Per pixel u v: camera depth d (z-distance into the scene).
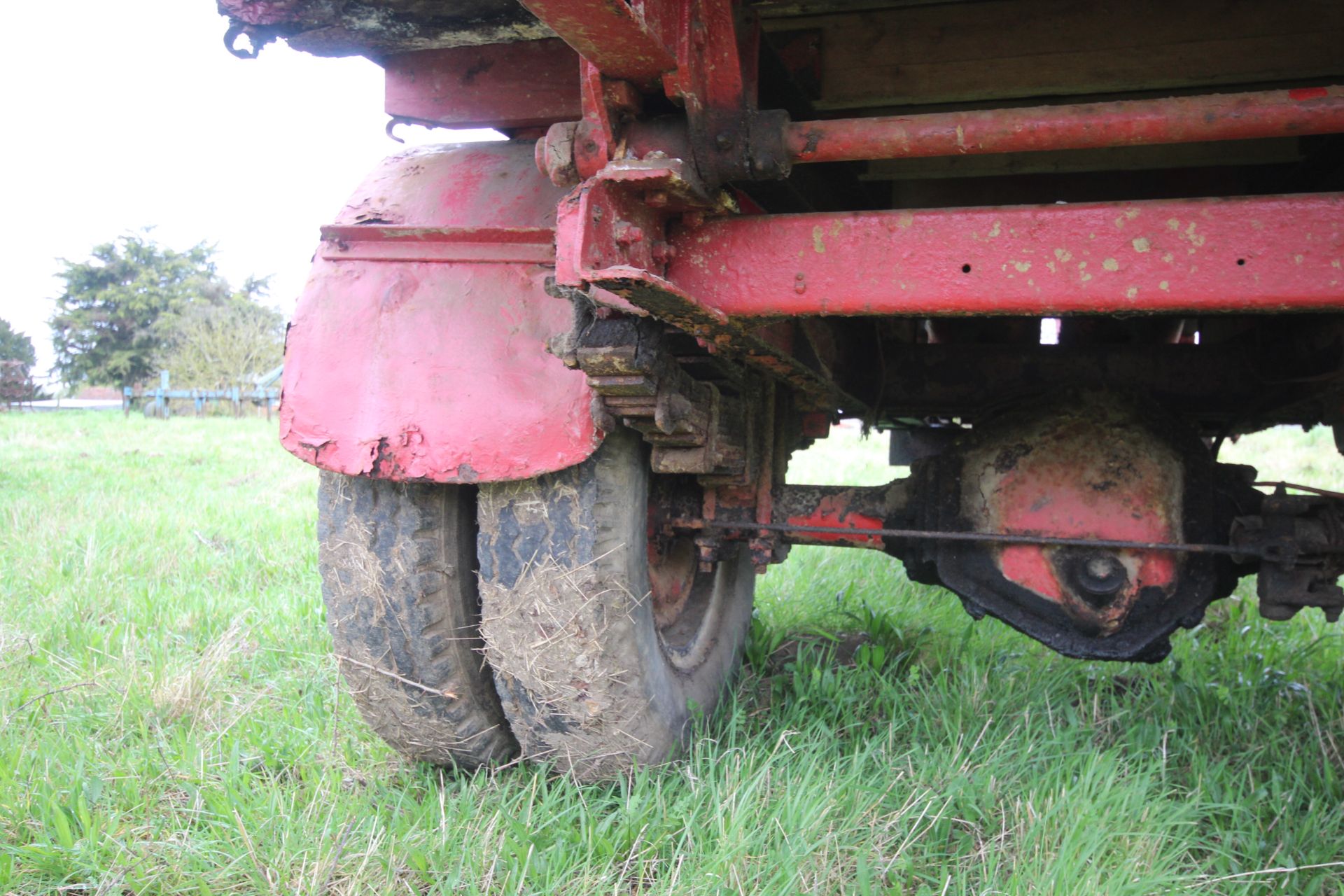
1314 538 2.23
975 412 3.28
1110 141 1.63
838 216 1.82
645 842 2.21
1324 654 3.55
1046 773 2.48
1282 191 2.77
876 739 2.61
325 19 2.19
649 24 1.56
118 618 3.87
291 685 3.17
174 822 2.30
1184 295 1.66
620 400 2.01
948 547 2.55
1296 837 2.29
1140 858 2.17
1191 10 2.20
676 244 1.92
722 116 1.77
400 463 2.17
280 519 6.40
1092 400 2.52
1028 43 2.30
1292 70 2.16
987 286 1.75
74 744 2.70
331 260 2.32
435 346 2.19
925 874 2.15
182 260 50.28
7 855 2.08
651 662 2.42
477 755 2.56
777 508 2.81
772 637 3.71
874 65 2.41
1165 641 2.41
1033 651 3.68
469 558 2.47
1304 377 2.50
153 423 19.98
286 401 2.26
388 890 2.03
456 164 2.43
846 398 2.89
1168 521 2.41
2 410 28.45
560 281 1.60
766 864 2.08
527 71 2.33
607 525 2.26
